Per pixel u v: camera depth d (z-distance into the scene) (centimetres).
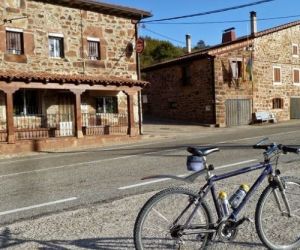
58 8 2067
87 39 2173
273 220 450
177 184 823
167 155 1316
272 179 447
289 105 3478
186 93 3212
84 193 802
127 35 2338
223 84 3009
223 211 421
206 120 3045
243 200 433
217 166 1012
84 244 490
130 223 564
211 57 2969
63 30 2086
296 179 462
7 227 583
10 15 1909
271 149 443
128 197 727
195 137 2084
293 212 458
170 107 3384
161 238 405
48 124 2045
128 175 981
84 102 2184
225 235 422
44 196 799
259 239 475
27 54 1958
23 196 812
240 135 1991
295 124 2878
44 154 1694
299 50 3547
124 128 2297
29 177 1052
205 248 415
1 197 816
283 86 3422
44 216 642
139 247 399
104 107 2264
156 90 3512
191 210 411
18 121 1941
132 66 2353
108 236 514
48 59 2028
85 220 592
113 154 1472
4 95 1883
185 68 3222
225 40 3572
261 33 3250
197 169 414
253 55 3203
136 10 2317
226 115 3023
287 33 3450
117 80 2141
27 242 509
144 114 3647
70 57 2106
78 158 1430
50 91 2058
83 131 2134
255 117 3170
